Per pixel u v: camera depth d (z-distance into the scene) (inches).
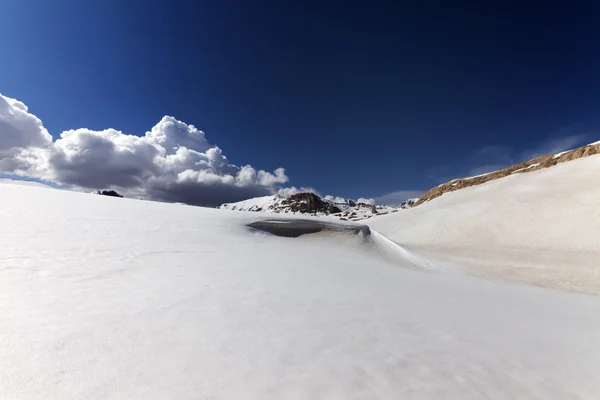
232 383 130.3
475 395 140.9
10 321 172.2
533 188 1977.1
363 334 204.5
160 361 142.9
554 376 169.2
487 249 1289.4
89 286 255.8
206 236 630.5
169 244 499.8
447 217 1951.3
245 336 181.3
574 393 152.0
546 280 791.1
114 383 122.7
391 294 354.3
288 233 964.6
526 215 1561.3
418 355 178.5
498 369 171.2
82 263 330.0
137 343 159.0
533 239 1311.5
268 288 310.2
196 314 211.2
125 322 185.2
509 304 384.8
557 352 207.0
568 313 358.9
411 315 267.0
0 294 215.9
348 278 435.8
